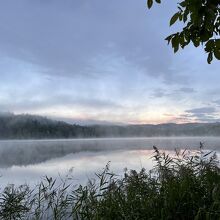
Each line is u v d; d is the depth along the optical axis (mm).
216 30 3279
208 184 4629
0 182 11453
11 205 5098
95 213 4391
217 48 3205
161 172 5324
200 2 2896
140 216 4152
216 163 5652
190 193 4336
